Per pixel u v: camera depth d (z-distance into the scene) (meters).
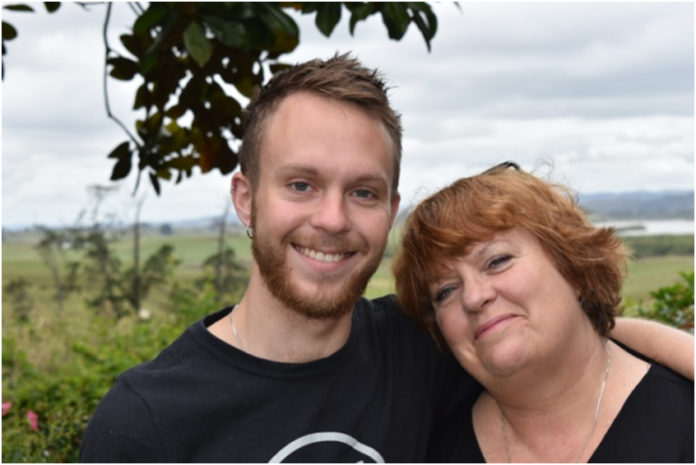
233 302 7.19
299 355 2.32
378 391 2.40
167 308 7.16
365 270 2.31
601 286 2.41
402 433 2.41
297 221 2.24
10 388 5.02
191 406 2.18
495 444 2.49
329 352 2.35
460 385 2.61
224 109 3.45
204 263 7.75
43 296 10.84
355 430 2.30
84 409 4.51
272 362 2.26
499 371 2.33
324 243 2.24
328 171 2.23
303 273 2.27
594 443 2.31
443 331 2.50
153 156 3.65
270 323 2.33
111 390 2.27
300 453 2.21
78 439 4.30
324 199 2.25
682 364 2.38
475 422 2.58
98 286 11.67
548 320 2.30
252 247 2.38
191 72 3.41
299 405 2.26
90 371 4.97
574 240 2.36
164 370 2.28
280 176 2.26
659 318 4.37
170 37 2.99
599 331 2.47
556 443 2.39
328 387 2.31
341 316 2.32
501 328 2.31
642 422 2.26
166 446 2.14
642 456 2.21
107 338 6.50
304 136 2.24
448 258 2.41
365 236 2.29
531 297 2.30
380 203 2.32
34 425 4.20
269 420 2.22
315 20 3.12
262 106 2.37
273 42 3.11
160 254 10.20
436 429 2.60
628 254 2.56
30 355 5.84
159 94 3.46
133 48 3.45
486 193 2.41
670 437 2.21
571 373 2.35
